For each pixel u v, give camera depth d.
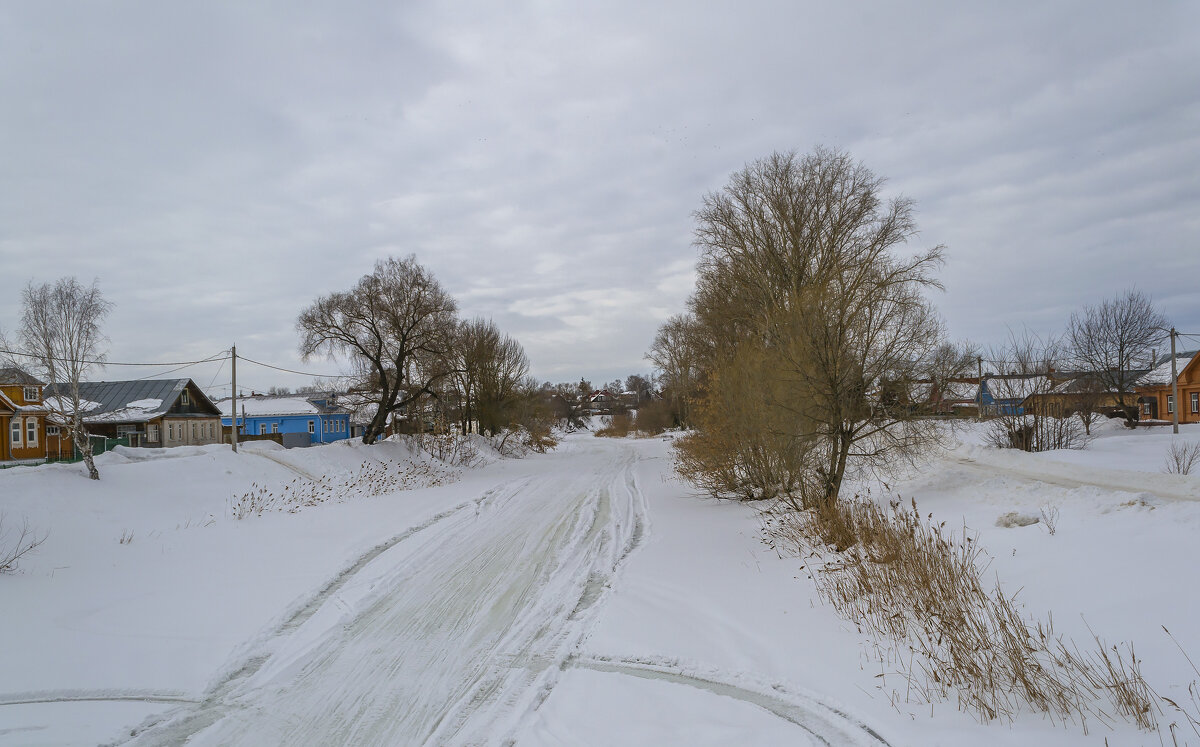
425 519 15.41
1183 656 4.90
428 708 5.76
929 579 6.98
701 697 5.80
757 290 24.38
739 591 8.86
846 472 15.28
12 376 18.84
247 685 6.32
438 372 33.50
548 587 9.66
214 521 15.16
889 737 4.87
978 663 5.59
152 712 5.75
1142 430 30.02
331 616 8.38
